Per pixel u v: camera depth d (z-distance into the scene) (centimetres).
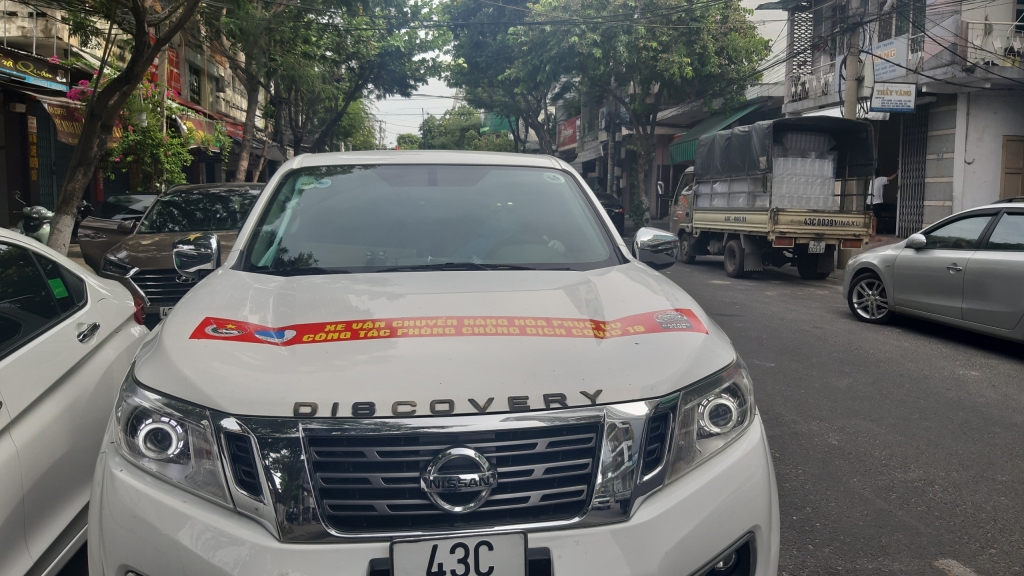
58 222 862
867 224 1272
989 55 1499
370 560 177
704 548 195
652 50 2142
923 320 879
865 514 359
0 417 253
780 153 1349
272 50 1762
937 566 311
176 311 244
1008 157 1628
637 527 188
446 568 177
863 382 600
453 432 181
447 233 314
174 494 189
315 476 181
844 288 902
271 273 287
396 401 184
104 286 369
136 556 185
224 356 204
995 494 383
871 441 461
